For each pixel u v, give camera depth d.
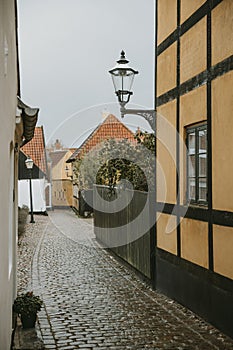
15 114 5.94
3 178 4.38
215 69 6.88
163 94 9.30
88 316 7.65
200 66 7.46
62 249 15.88
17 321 7.28
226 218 6.53
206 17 7.18
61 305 8.39
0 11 3.97
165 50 9.20
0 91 4.04
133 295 9.18
